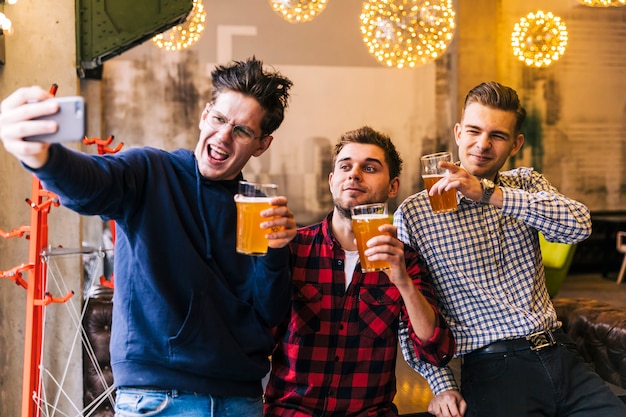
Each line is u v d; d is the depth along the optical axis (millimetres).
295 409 2098
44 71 3443
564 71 9758
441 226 2441
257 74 1850
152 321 1765
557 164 9844
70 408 3512
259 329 1886
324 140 9008
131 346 1770
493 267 2432
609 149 9953
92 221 7859
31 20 3422
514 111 2416
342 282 2148
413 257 2270
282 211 1714
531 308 2430
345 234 2189
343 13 8945
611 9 9828
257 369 1873
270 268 1795
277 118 1903
